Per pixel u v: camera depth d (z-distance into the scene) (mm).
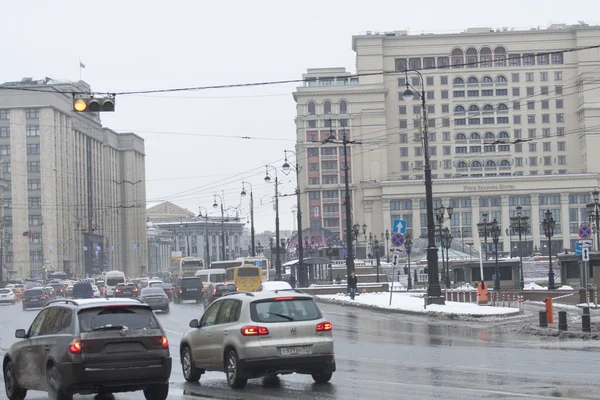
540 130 163750
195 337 18547
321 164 162625
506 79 164500
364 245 157125
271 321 16891
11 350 16438
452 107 164625
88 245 171625
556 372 18297
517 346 25656
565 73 163500
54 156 154875
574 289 62844
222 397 15875
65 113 162125
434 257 45500
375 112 161375
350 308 52250
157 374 14562
